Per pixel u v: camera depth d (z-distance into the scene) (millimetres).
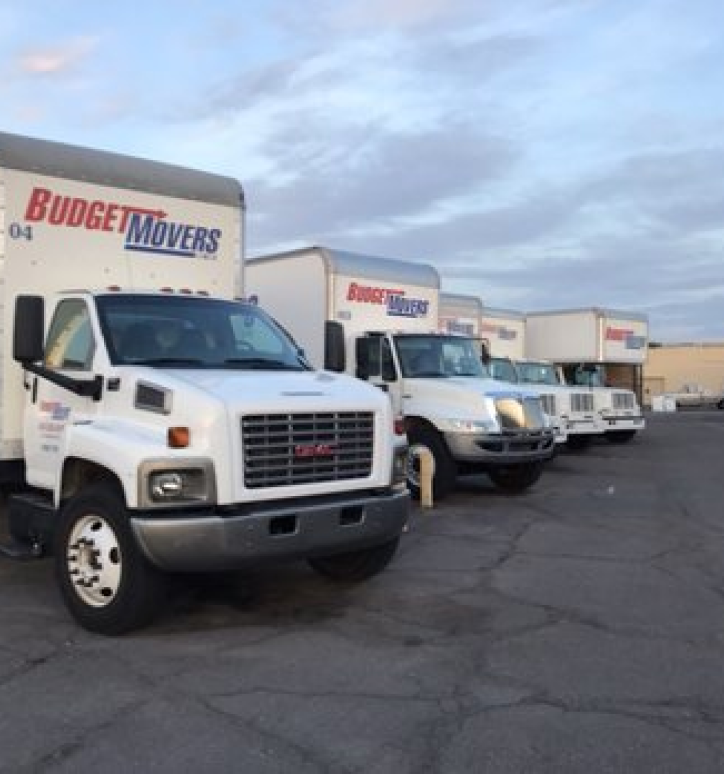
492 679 5281
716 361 73312
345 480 6457
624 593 7320
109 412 6414
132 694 5016
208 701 4918
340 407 6441
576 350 27828
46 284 7664
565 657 5691
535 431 12781
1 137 7445
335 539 6301
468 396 12391
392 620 6504
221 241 8828
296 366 7398
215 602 6930
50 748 4336
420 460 12273
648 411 53469
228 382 6203
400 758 4230
